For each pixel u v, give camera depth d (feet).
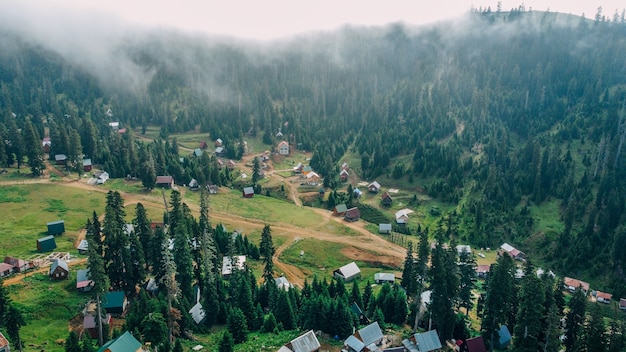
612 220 442.50
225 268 358.02
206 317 276.21
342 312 256.11
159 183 558.97
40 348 233.76
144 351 224.33
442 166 615.98
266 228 333.01
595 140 583.99
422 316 275.80
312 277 395.34
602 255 420.36
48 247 355.97
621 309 371.35
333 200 574.56
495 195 531.50
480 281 414.21
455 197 556.10
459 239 497.05
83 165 564.30
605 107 647.97
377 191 609.42
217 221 486.79
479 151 645.51
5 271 307.99
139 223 320.09
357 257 440.04
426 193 591.37
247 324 274.57
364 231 503.61
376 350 237.04
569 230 456.45
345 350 238.48
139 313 246.88
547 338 206.69
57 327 257.34
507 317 270.26
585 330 217.56
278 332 261.85
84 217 431.43
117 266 288.30
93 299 274.98
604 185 480.64
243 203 553.23
